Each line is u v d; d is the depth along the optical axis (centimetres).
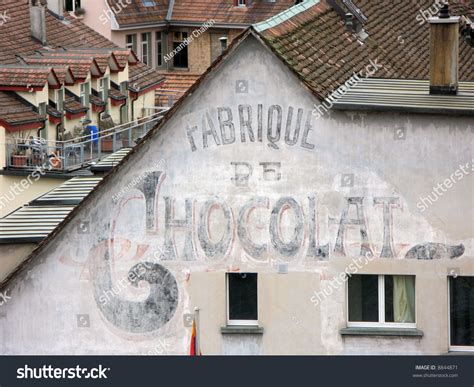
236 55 3681
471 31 6156
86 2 10800
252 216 3706
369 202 3675
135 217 3738
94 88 8200
